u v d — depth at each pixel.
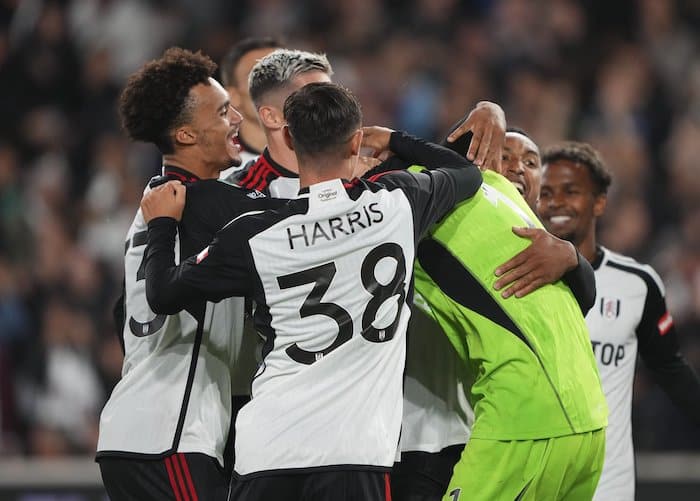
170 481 13.51
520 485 13.47
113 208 36.12
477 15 42.16
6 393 31.86
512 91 39.94
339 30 41.88
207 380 13.81
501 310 13.66
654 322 16.91
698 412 17.16
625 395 16.69
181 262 13.46
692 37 42.53
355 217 12.67
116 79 40.44
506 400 13.49
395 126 38.97
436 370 14.91
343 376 12.59
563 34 42.00
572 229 16.91
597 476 14.21
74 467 23.39
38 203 36.66
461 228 13.95
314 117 12.74
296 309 12.63
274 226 12.68
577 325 14.00
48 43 41.00
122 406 13.75
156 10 41.75
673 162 38.06
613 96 39.84
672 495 22.17
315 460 12.41
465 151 14.85
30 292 34.09
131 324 13.98
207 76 14.19
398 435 12.93
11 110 39.84
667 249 34.47
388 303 12.73
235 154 14.42
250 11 42.47
